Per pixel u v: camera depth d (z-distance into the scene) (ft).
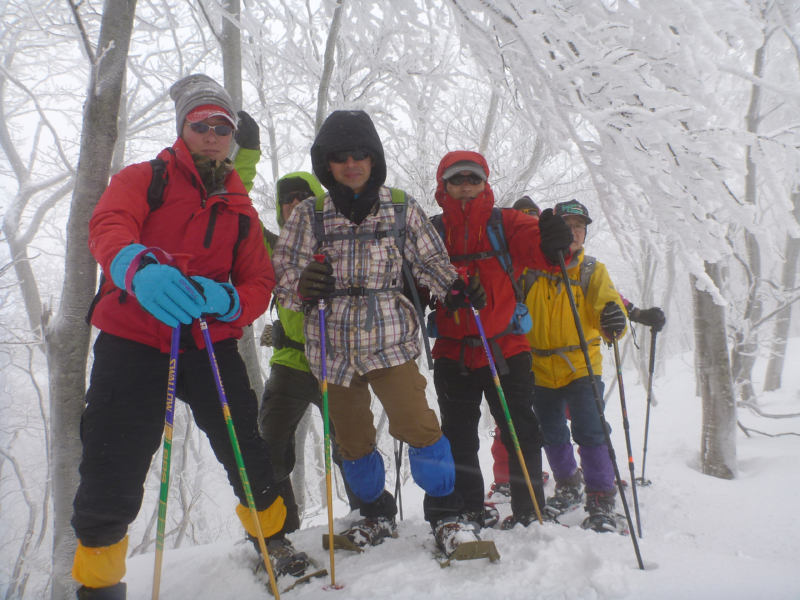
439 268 6.65
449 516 6.25
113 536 4.58
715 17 6.09
